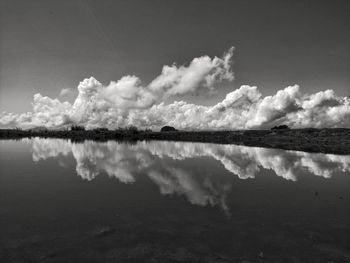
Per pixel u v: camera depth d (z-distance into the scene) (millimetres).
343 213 13219
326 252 9219
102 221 12094
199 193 17062
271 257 8867
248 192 17328
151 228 11258
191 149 50188
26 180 20844
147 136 113562
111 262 8562
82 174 23297
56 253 9133
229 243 9867
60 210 13617
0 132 141000
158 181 20516
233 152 43438
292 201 15305
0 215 12898
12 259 8750
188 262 8547
